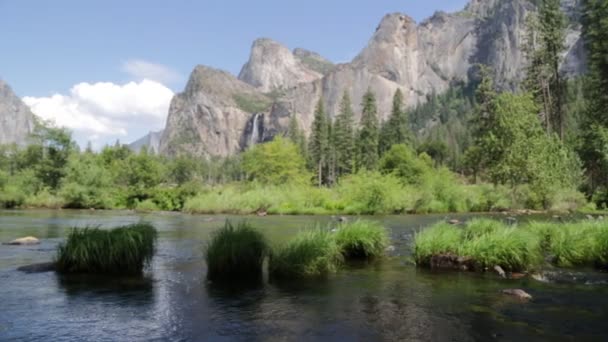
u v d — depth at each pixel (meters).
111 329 6.79
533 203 38.72
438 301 8.42
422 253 12.20
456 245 12.02
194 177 156.25
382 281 10.20
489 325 6.98
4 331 6.68
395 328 6.86
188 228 23.61
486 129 59.00
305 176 76.19
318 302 8.38
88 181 49.78
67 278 10.48
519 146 39.03
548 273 11.04
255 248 11.10
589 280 10.19
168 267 11.97
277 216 35.12
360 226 13.83
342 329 6.81
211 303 8.30
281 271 10.92
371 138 103.12
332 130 114.56
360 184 39.81
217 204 40.66
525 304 8.19
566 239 12.71
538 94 56.47
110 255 11.05
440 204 39.00
